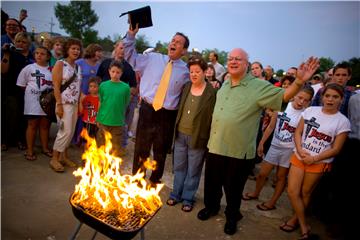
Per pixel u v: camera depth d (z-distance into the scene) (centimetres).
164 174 439
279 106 264
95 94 457
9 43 434
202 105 304
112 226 178
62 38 462
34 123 404
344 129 281
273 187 438
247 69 286
